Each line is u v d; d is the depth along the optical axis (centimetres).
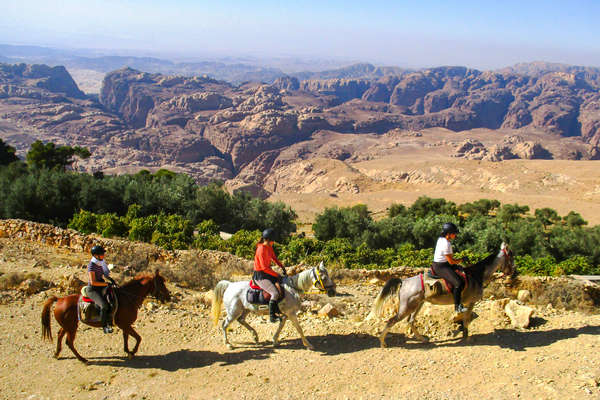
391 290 923
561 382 705
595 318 988
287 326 1076
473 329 980
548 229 7481
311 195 18338
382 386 759
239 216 4806
